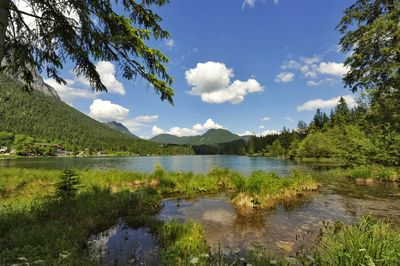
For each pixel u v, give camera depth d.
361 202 10.71
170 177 15.64
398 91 10.80
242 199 10.56
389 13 10.52
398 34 9.78
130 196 10.07
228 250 5.48
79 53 4.79
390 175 17.55
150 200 10.14
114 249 5.45
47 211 7.01
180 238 5.89
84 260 4.36
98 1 4.87
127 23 4.90
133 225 7.25
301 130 92.25
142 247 5.59
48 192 10.78
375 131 20.14
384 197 11.80
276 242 6.07
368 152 22.39
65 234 5.37
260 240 6.23
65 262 3.94
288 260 3.96
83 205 7.87
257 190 11.28
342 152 27.72
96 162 60.16
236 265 4.26
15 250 4.13
